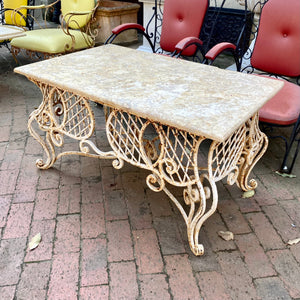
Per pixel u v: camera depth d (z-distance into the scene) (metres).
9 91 3.30
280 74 2.38
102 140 2.51
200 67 1.84
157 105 1.35
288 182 2.07
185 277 1.46
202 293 1.40
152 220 1.78
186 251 1.59
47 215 1.79
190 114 1.28
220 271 1.49
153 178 1.58
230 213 1.83
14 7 3.82
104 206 1.86
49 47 3.17
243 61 3.59
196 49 2.79
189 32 2.76
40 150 2.36
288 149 2.04
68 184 2.03
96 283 1.44
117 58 1.97
